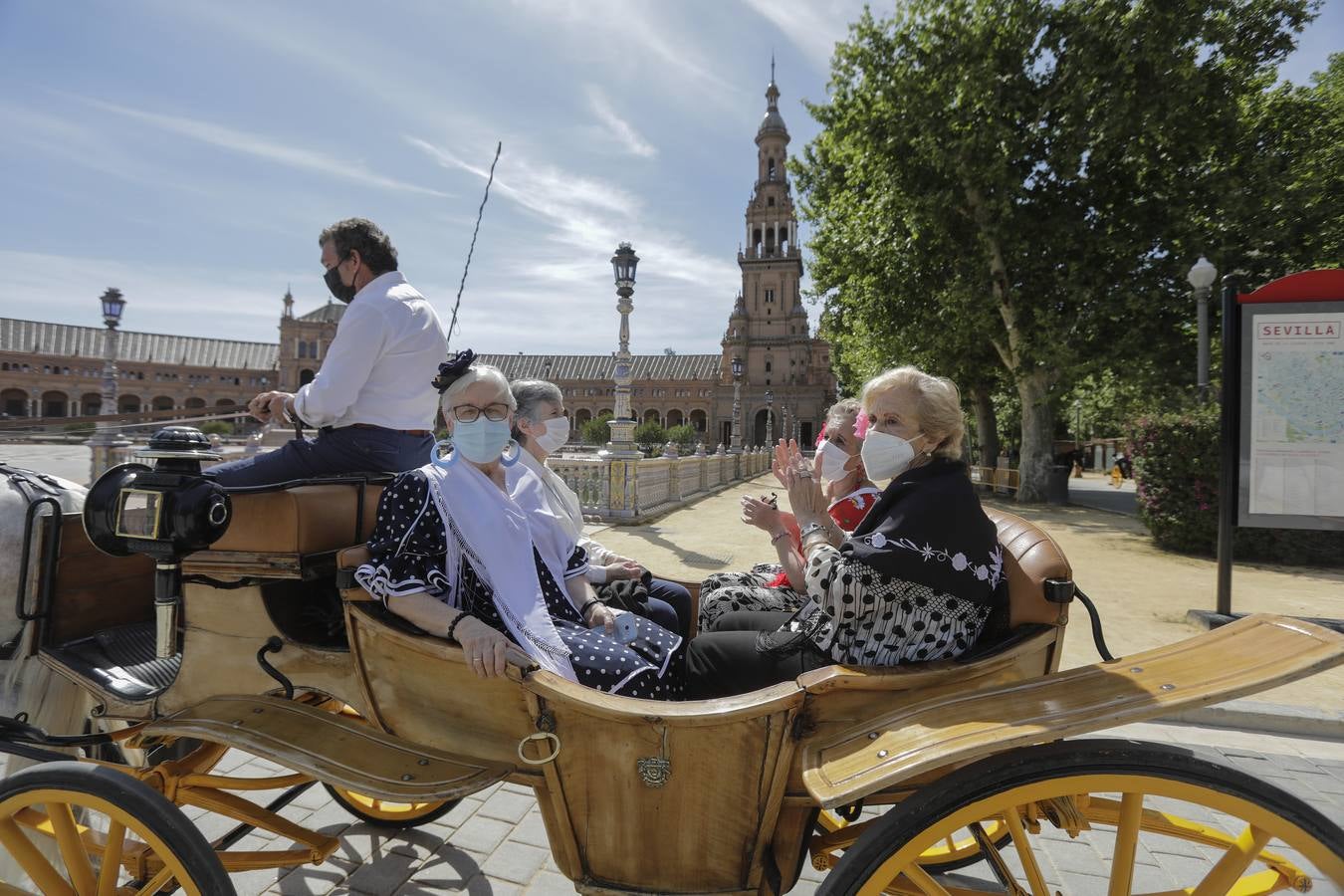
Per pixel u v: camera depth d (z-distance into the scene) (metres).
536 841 2.77
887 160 18.31
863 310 20.77
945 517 1.73
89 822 2.31
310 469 2.38
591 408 93.25
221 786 2.21
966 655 1.72
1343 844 1.31
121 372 89.88
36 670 2.14
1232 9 15.88
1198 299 11.39
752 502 2.55
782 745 1.53
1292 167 17.50
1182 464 10.20
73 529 2.19
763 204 80.38
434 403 2.76
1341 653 1.26
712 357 93.25
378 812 2.81
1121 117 15.55
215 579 1.98
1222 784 1.35
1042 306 17.83
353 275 2.73
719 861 1.60
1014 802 1.40
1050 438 19.55
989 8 16.59
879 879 1.41
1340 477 5.49
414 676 1.75
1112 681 1.42
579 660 1.88
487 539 1.92
